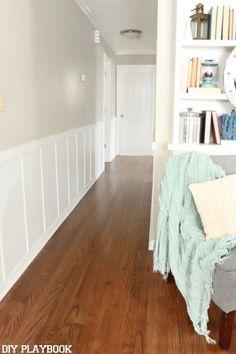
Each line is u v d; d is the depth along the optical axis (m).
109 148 6.48
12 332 1.70
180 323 1.79
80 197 4.03
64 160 3.32
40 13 2.52
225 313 1.54
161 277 2.25
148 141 7.21
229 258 1.52
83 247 2.71
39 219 2.64
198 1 2.30
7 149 2.03
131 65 6.86
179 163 2.01
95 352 1.58
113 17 4.29
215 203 1.79
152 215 2.62
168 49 2.34
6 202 2.04
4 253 2.03
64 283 2.17
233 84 2.28
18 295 2.03
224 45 2.22
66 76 3.29
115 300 1.99
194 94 2.30
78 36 3.71
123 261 2.48
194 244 1.71
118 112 7.14
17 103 2.16
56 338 1.67
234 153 2.27
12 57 2.06
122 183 4.83
